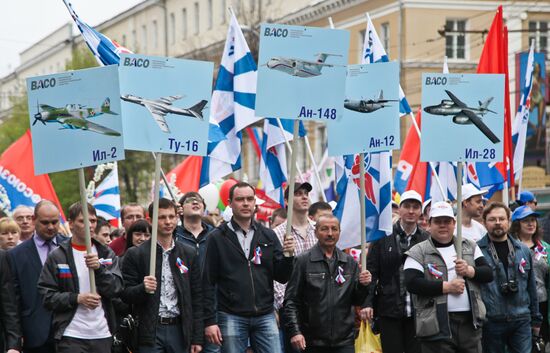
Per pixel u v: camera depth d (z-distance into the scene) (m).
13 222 13.47
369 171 13.88
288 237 11.79
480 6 47.78
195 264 11.84
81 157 10.92
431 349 11.97
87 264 10.76
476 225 14.02
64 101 10.95
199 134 11.66
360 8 49.97
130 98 11.49
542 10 48.03
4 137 61.69
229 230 12.24
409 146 17.34
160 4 68.69
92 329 10.98
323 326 11.99
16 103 63.69
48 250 11.95
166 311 11.55
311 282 12.01
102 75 10.88
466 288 11.95
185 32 66.06
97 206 18.08
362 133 12.59
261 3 55.12
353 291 12.16
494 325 12.79
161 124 11.55
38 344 11.71
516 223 13.99
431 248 12.07
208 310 11.95
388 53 48.34
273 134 16.08
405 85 47.41
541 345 13.15
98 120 10.90
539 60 41.69
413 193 13.36
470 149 12.31
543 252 13.94
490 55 17.41
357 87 12.63
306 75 11.71
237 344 12.10
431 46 47.75
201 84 11.66
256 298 12.14
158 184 11.40
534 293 13.00
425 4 47.53
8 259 11.22
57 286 11.02
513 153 19.00
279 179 16.19
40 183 16.67
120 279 11.23
